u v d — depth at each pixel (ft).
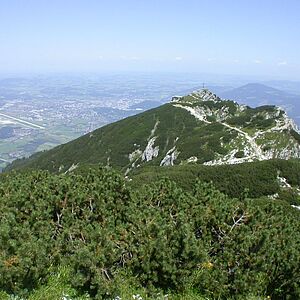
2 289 28.60
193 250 33.53
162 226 35.06
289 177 224.12
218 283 33.94
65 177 48.78
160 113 496.64
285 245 38.29
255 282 34.06
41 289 30.27
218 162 320.50
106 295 30.35
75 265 31.24
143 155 431.02
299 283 36.32
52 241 34.65
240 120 402.72
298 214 111.45
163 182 48.26
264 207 46.93
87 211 39.65
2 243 29.78
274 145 342.03
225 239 37.11
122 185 44.78
